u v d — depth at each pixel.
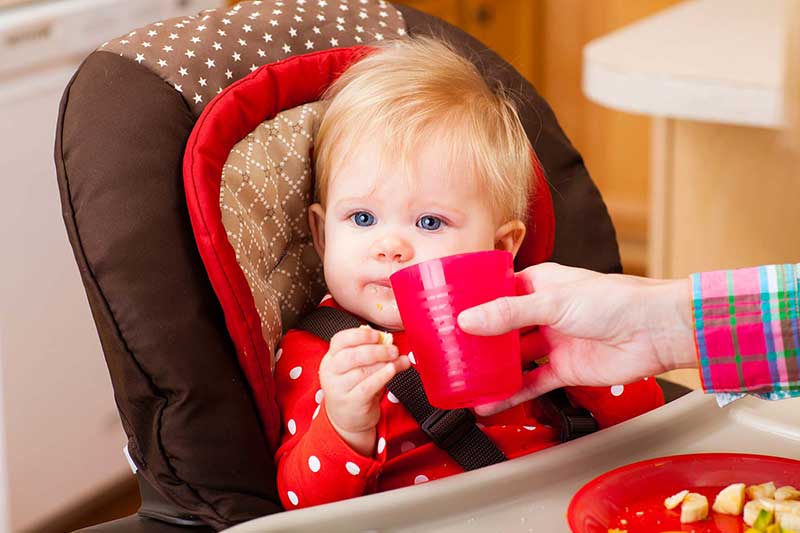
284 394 1.12
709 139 1.96
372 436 0.99
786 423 1.02
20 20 1.96
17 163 1.99
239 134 1.13
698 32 1.98
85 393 2.19
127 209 1.00
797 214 1.92
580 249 1.31
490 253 0.87
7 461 2.04
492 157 1.18
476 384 0.88
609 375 0.96
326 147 1.18
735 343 0.87
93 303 1.00
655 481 0.89
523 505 0.90
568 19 3.74
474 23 3.54
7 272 1.99
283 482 1.02
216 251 1.00
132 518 1.02
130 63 1.11
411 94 1.17
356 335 0.94
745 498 0.86
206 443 0.99
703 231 2.02
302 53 1.24
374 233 1.14
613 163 3.78
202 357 0.99
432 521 0.87
